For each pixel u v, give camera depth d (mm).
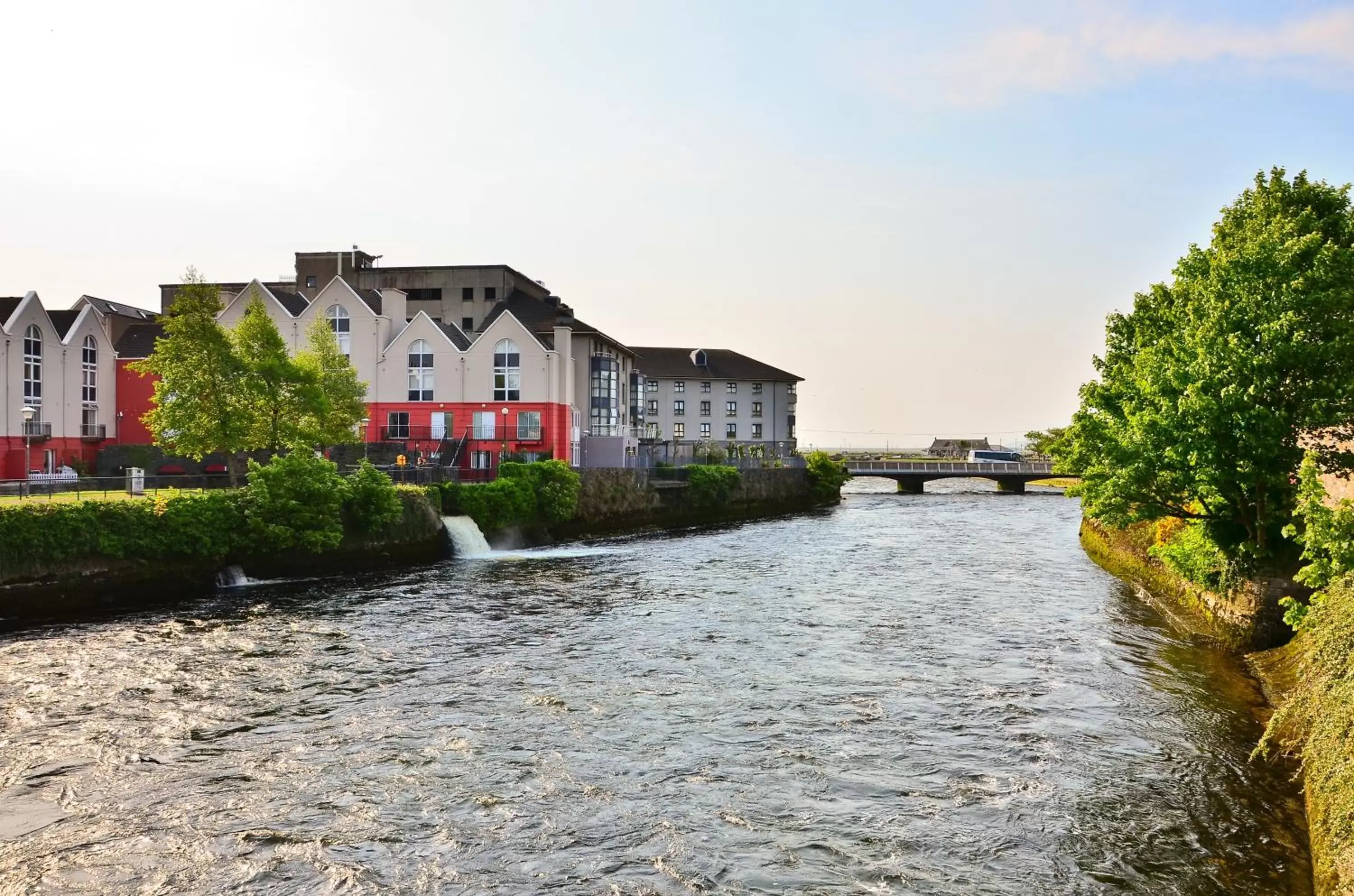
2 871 11305
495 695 18750
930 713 17516
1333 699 13055
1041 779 14188
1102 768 14609
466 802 13375
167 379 40844
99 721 16844
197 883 11047
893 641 23969
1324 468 22250
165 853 11797
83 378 58094
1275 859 11570
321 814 12977
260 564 33562
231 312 63406
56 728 16469
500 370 62469
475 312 80188
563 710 17766
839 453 184125
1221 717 17188
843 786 13977
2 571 25766
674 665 21281
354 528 37156
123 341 65875
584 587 33625
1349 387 21594
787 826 12633
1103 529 44906
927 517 76688
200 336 40500
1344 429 22828
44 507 27203
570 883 11086
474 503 45781
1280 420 21641
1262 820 12688
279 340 43438
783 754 15328
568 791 13797
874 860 11648
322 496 35219
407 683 19656
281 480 34281
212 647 22922
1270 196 28484
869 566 40500
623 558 43781
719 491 73688
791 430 119812
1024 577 36906
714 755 15297
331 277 82312
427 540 40969
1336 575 15672
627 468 63438
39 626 25406
